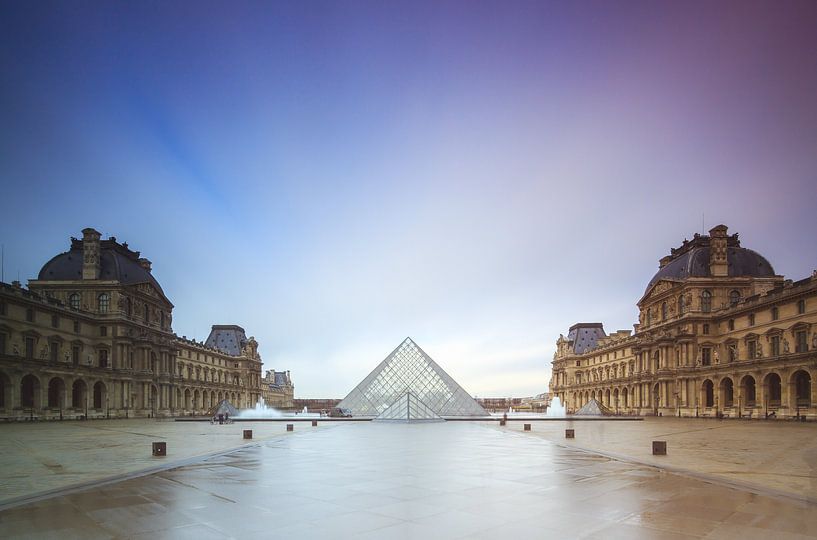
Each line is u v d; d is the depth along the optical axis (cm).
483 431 6084
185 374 16238
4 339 9362
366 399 10438
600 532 1586
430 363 10669
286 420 9875
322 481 2439
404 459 3262
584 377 19338
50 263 12656
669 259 13688
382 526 1652
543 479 2481
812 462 3133
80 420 10519
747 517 1769
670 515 1791
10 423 8962
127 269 13125
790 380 8788
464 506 1911
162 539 1548
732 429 6531
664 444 3519
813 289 8312
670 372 11781
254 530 1622
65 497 2131
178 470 2841
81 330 11481
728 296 11338
